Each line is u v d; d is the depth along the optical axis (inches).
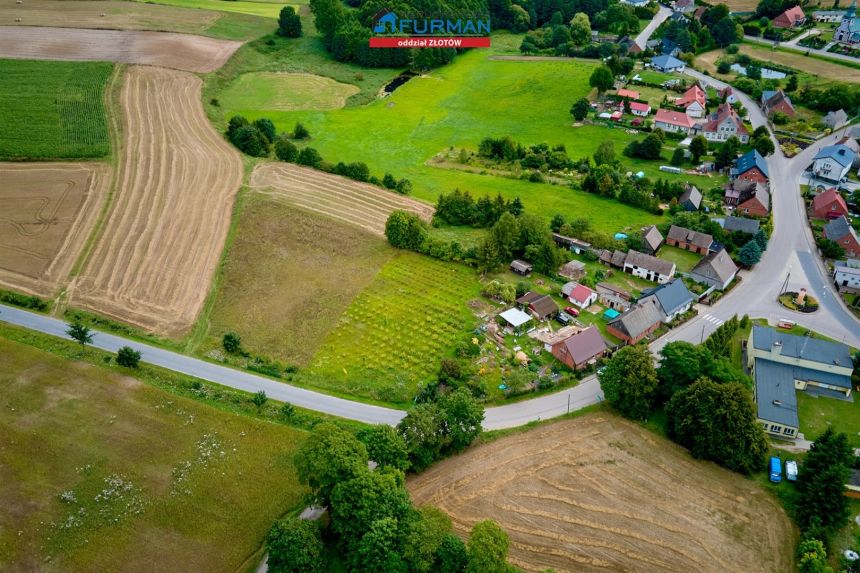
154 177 5782.5
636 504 2962.6
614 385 3400.6
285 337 4062.5
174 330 4104.3
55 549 2704.2
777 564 2699.3
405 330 4114.2
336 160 6565.0
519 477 3090.6
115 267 4675.2
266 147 6510.8
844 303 4338.1
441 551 2511.1
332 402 3540.8
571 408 3508.9
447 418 3184.1
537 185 6043.3
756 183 5536.4
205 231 5108.3
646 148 6407.5
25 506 2876.5
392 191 5861.2
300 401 3543.3
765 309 4293.8
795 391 3511.3
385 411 3476.9
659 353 3666.3
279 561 2541.8
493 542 2468.0
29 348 3826.3
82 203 5364.2
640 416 3422.7
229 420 3351.4
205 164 6058.1
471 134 7209.6
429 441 3080.7
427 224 5315.0
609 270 4717.0
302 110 7741.1
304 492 2955.2
